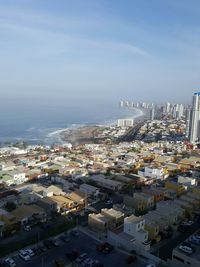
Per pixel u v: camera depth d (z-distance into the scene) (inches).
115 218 3373.5
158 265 2625.5
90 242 3038.9
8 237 3174.2
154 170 5580.7
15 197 4224.9
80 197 4183.1
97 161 6717.5
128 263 2637.8
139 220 3075.8
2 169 5787.4
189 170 6264.8
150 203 4084.6
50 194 4308.6
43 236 3154.5
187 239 3051.2
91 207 4050.2
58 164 6245.1
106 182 4862.2
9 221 3331.7
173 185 4623.5
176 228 3376.0
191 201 3973.9
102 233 3243.1
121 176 5280.5
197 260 2536.9
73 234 3179.1
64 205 3927.2
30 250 2790.4
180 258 2610.7
